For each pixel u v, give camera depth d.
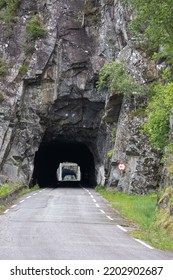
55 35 44.88
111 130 41.88
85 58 44.72
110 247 11.20
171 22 17.56
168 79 25.64
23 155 45.16
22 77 43.91
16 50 44.50
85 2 45.72
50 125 47.66
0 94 43.03
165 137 22.64
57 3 45.72
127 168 34.88
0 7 46.25
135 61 37.03
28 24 44.78
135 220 18.08
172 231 14.34
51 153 65.62
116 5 42.12
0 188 32.44
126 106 36.69
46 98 45.16
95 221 17.38
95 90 44.81
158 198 20.62
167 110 22.06
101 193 36.22
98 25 45.06
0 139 42.41
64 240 12.09
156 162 33.59
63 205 24.34
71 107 46.72
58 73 45.00
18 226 15.14
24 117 45.31
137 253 10.46
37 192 36.66
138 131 34.25
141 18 19.09
